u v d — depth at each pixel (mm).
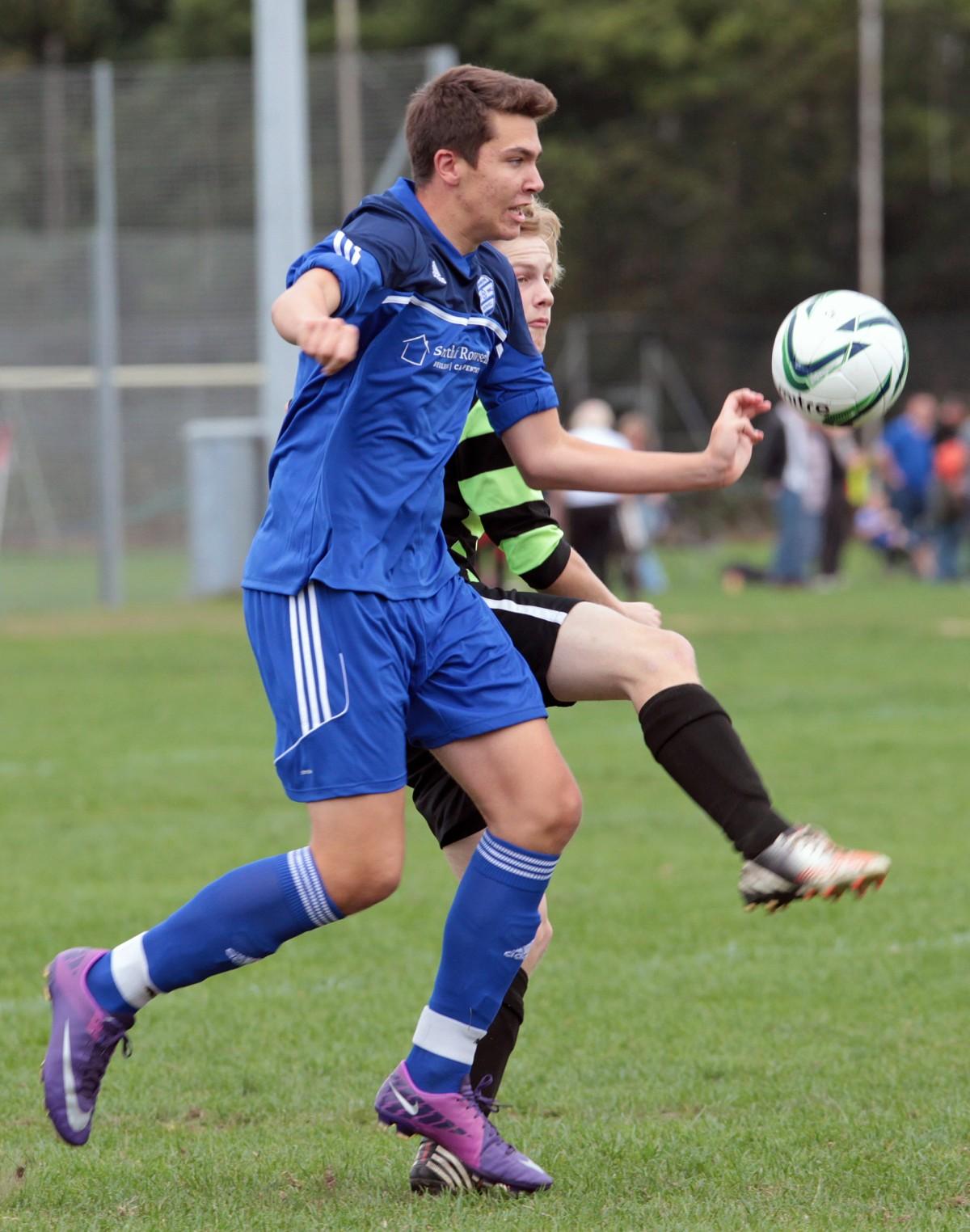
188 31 167875
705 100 161375
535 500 15133
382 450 13109
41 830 30188
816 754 36906
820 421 14984
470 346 13445
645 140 160875
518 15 163875
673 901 25359
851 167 160625
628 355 136500
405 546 13305
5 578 82250
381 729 13094
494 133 13109
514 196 13227
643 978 21234
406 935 23797
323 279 12305
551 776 13492
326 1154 14797
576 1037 18766
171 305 79562
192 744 39500
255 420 79812
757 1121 15578
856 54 159750
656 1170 14148
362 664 13023
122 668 52812
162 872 26953
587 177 157750
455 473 15070
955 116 165000
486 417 14906
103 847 28812
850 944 22781
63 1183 13930
